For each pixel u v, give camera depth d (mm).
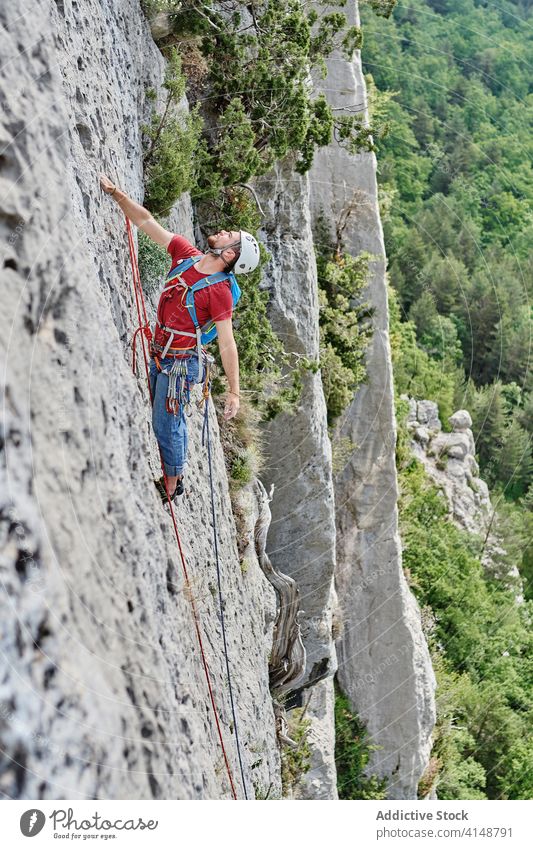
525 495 42812
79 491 3283
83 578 3137
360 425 24547
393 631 25969
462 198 40781
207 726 6668
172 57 10625
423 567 35438
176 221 11078
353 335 23391
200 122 11117
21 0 3492
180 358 5734
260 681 11820
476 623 36062
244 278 14398
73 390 3416
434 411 40500
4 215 3084
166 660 3969
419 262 40375
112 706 3115
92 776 2895
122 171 7707
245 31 14672
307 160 16125
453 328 41031
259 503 14867
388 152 38531
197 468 9555
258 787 10172
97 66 7645
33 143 3342
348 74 22797
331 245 23828
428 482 38531
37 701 2699
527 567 41344
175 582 4918
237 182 13523
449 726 32656
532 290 43219
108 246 6723
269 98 13992
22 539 2805
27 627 2725
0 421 2822
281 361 17047
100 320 3969
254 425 15070
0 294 2967
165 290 5738
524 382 43875
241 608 11320
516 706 35062
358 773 25891
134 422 4270
